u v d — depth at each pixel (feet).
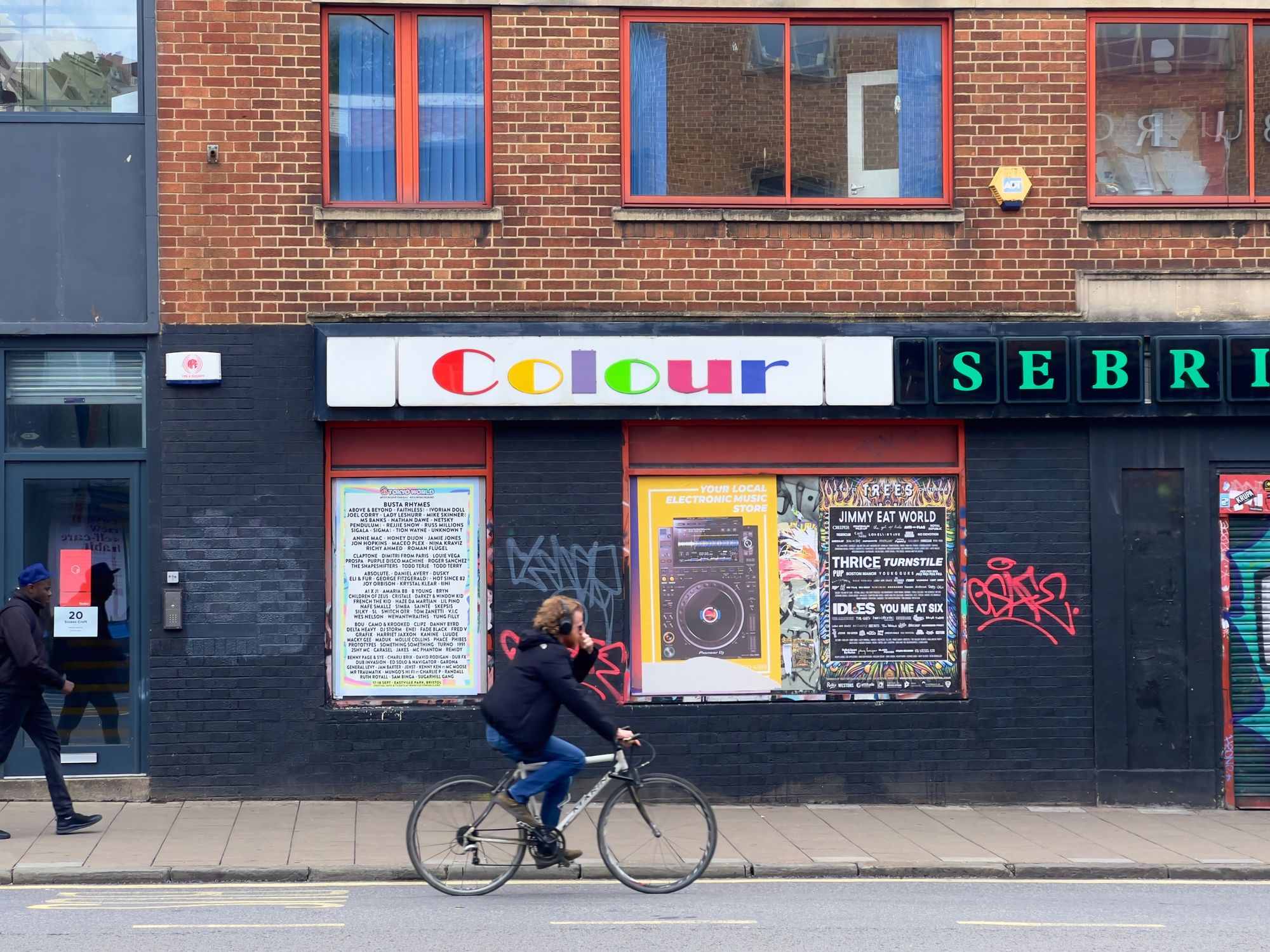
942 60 39.50
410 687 37.81
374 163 38.34
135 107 37.50
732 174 39.01
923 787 38.24
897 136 39.40
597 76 38.32
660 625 38.34
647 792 28.25
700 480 38.55
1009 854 32.07
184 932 24.20
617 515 37.91
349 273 37.58
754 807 37.73
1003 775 38.34
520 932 24.27
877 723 38.24
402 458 37.91
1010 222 38.93
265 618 37.06
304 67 37.55
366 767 37.11
